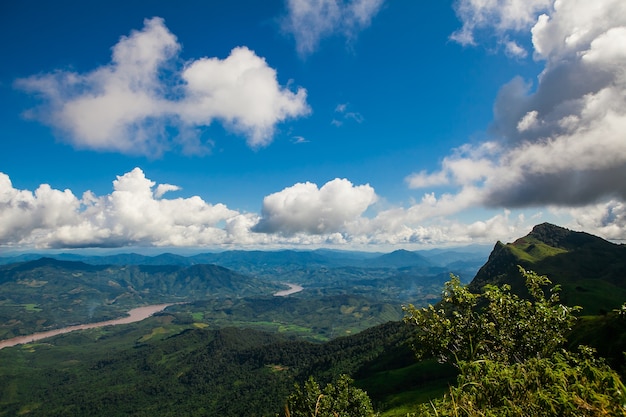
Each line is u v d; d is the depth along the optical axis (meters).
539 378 5.52
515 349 11.41
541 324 11.62
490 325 11.80
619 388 4.68
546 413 5.04
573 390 5.07
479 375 5.82
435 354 12.66
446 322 12.56
